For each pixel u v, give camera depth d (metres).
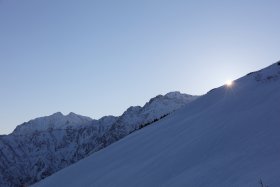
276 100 21.36
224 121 22.39
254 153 14.59
